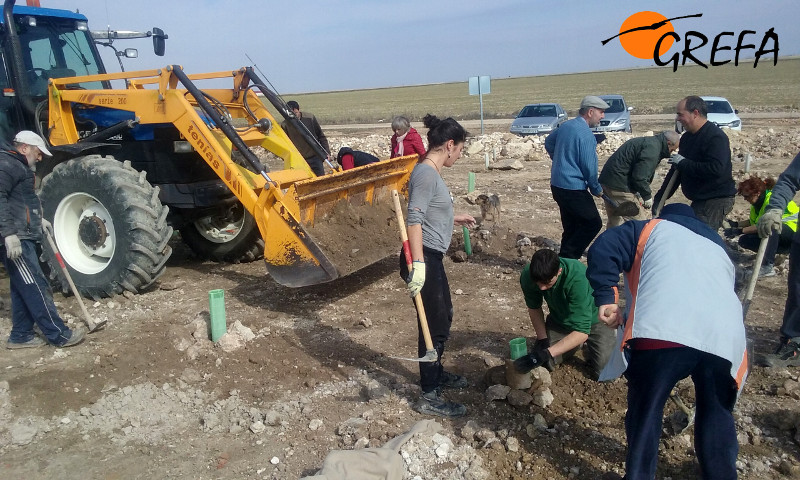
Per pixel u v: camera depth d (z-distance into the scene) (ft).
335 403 14.53
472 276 23.04
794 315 14.87
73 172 21.03
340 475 10.85
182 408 14.61
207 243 25.94
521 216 31.78
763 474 11.50
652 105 133.49
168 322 19.07
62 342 17.35
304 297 21.45
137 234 20.49
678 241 10.13
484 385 15.02
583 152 20.44
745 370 9.74
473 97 229.45
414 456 12.00
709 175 18.10
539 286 13.37
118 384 15.52
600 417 13.60
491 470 11.88
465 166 51.65
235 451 12.94
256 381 15.66
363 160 27.09
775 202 13.93
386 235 21.65
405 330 18.38
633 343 10.12
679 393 13.92
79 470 12.41
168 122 21.25
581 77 378.32
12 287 16.99
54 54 24.73
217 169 20.07
